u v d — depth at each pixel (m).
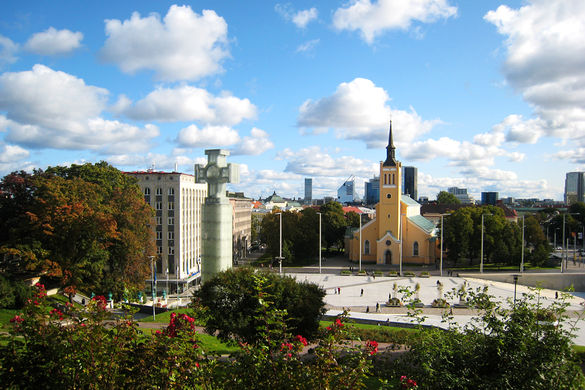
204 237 29.94
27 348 11.81
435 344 16.77
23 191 52.28
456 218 94.62
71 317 13.05
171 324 12.70
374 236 105.56
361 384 12.15
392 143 102.44
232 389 12.05
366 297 65.00
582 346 36.66
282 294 29.66
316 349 12.86
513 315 15.98
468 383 14.87
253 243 154.25
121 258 55.34
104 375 11.34
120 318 13.39
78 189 50.34
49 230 45.88
